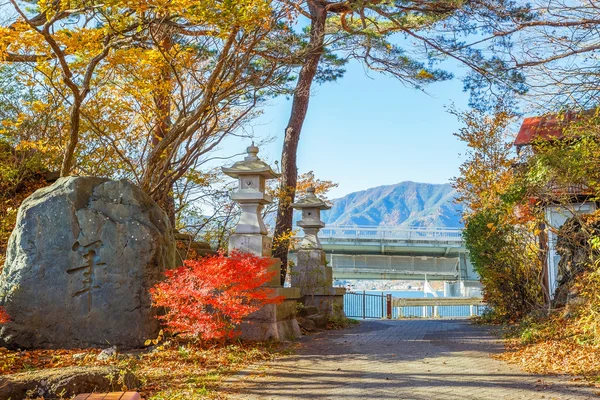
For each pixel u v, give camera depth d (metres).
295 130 20.89
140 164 17.27
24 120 15.58
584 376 8.38
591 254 12.49
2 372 8.40
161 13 12.55
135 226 10.93
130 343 10.55
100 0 11.59
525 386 7.88
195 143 16.05
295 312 14.67
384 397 7.27
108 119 16.08
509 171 21.95
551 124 18.14
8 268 10.93
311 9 19.17
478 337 13.91
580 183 12.75
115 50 13.90
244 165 13.27
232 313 10.52
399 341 13.18
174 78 16.62
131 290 10.68
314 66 20.22
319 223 18.97
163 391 7.39
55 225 10.89
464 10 16.25
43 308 10.66
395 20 17.62
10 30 12.08
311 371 9.09
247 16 11.08
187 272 10.47
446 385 7.99
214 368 9.10
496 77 17.02
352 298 29.72
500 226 16.28
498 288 17.39
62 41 12.27
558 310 13.56
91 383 6.78
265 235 13.41
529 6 15.50
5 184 15.21
